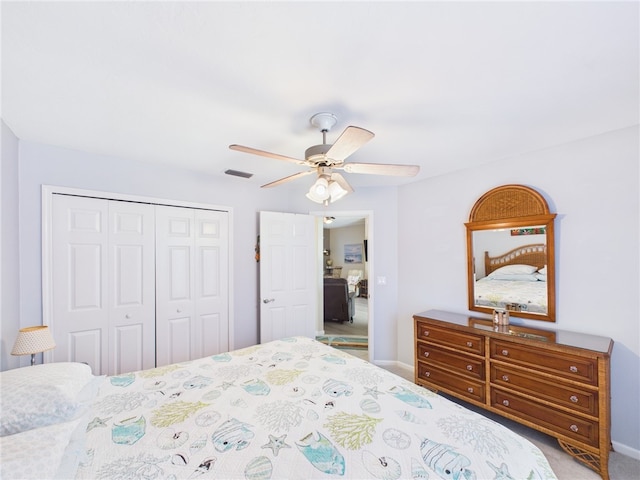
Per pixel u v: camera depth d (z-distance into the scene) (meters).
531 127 2.04
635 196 2.04
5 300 1.98
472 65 1.35
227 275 3.39
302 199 3.97
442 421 1.31
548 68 1.38
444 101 1.68
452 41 1.20
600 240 2.19
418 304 3.49
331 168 1.92
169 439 1.20
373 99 1.65
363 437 1.20
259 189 3.71
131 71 1.40
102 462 1.06
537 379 2.12
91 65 1.35
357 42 1.20
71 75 1.42
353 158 2.67
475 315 2.94
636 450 2.01
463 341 2.55
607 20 1.08
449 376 2.66
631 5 1.01
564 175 2.36
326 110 1.77
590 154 2.23
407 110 1.78
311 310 3.89
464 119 1.91
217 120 1.91
